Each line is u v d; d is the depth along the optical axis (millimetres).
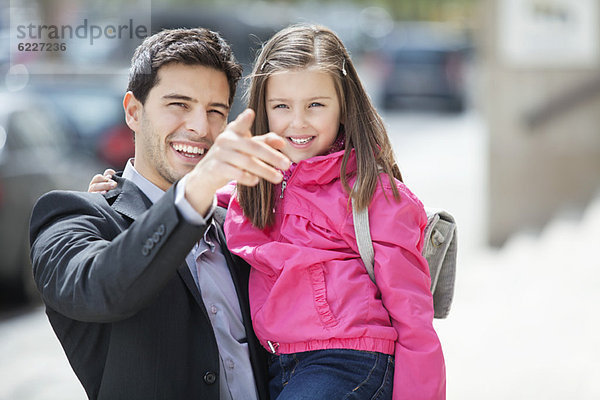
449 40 32469
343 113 3047
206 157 2316
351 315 2775
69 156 9125
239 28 16609
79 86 9766
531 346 5828
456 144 18875
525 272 8000
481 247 10047
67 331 2697
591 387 4898
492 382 5215
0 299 7973
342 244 2910
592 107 9789
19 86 9133
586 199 9945
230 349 2809
